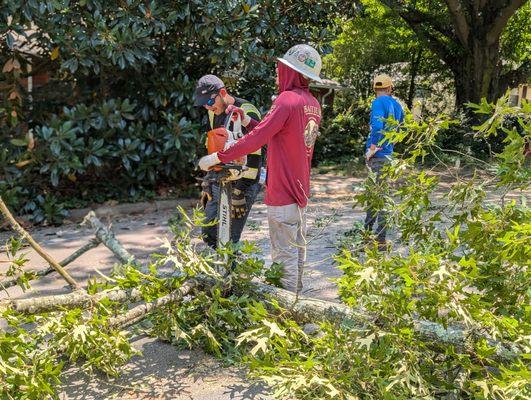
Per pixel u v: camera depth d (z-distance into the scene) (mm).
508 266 3516
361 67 18984
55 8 7742
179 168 9453
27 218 8180
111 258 6547
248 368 3885
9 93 8461
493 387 2887
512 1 16016
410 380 3127
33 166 8445
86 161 8492
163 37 9328
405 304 3188
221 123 4750
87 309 3791
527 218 3473
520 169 3600
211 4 8680
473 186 3883
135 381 3744
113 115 8711
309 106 4125
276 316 3635
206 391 3617
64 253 6758
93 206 8922
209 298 4039
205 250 4383
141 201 9266
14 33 8172
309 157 4250
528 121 3584
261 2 9492
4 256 6621
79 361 4023
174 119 9078
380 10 17594
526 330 3039
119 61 8203
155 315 4105
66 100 9359
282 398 3352
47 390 3174
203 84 4641
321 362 3209
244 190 4770
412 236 4691
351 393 3109
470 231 3568
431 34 18469
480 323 3266
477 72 17016
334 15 11031
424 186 4082
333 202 9766
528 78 18016
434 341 3355
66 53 8258
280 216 4195
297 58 4109
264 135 3984
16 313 3576
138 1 8297
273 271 4211
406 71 19625
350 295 3539
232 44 8969
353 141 15367
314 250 6691
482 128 3607
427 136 4020
